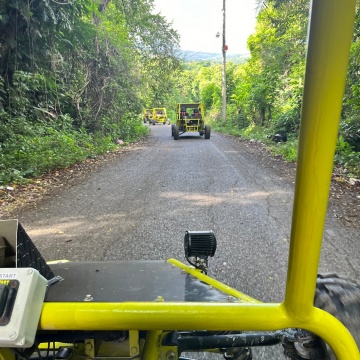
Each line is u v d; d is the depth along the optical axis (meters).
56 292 1.44
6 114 10.49
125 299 1.39
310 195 0.81
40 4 10.40
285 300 0.92
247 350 1.59
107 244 4.22
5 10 10.10
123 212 5.52
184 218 5.17
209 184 7.44
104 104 18.14
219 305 0.95
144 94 24.09
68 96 15.01
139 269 1.81
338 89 0.75
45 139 10.62
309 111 0.77
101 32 16.94
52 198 6.41
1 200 6.19
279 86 21.25
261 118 23.98
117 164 10.48
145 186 7.34
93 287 1.51
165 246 4.13
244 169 9.26
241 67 39.22
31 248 1.46
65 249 4.09
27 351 1.17
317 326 0.90
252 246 4.12
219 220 5.06
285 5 13.90
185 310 0.94
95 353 1.31
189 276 1.72
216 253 3.91
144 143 17.73
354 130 10.41
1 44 10.55
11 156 8.50
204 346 1.32
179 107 21.72
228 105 36.19
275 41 20.00
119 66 18.77
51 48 12.24
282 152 12.05
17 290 0.91
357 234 4.48
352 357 0.92
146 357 1.25
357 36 8.51
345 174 8.27
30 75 11.29
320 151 0.78
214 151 13.58
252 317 0.92
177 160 11.13
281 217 5.17
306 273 0.86
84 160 11.05
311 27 0.75
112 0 20.67
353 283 1.37
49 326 0.94
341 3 0.71
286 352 1.29
